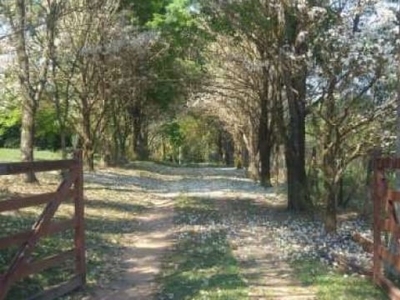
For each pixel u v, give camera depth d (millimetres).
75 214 9359
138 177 35438
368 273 9867
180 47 28953
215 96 36812
